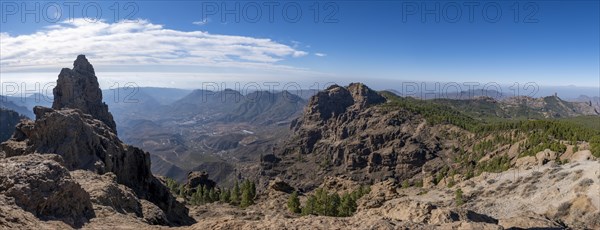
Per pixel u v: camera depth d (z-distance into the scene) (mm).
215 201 160125
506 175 140250
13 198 32656
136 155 85062
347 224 31875
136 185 80375
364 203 124125
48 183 35469
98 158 71938
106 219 38906
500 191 122375
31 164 37938
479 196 124312
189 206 130125
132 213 47375
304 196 162250
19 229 28562
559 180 111938
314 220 32750
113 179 58219
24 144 69438
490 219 46281
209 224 33000
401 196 146625
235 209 119062
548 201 100000
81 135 72625
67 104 122375
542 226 42875
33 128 69250
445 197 133375
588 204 88688
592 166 115188
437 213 45188
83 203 38656
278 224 31859
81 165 68500
